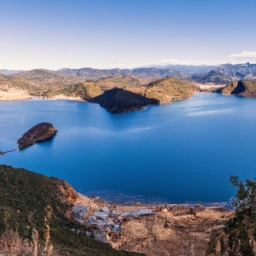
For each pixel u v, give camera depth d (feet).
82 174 335.47
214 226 184.55
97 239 166.61
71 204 201.57
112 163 373.81
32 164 377.50
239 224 100.53
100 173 337.11
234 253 104.88
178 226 187.42
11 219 118.11
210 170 331.36
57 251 110.83
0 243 99.60
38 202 174.91
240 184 102.42
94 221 190.19
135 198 267.39
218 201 254.06
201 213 207.41
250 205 99.55
